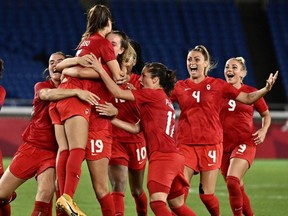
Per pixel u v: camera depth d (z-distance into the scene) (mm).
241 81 24969
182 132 22562
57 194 19750
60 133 19047
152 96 19312
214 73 73125
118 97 19109
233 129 23969
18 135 52844
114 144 22000
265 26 78312
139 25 76188
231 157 23859
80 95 18734
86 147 19234
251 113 24281
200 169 22375
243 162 23641
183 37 76500
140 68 22766
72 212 17844
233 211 23344
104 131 19484
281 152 57375
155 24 76688
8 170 19766
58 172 18703
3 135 52500
